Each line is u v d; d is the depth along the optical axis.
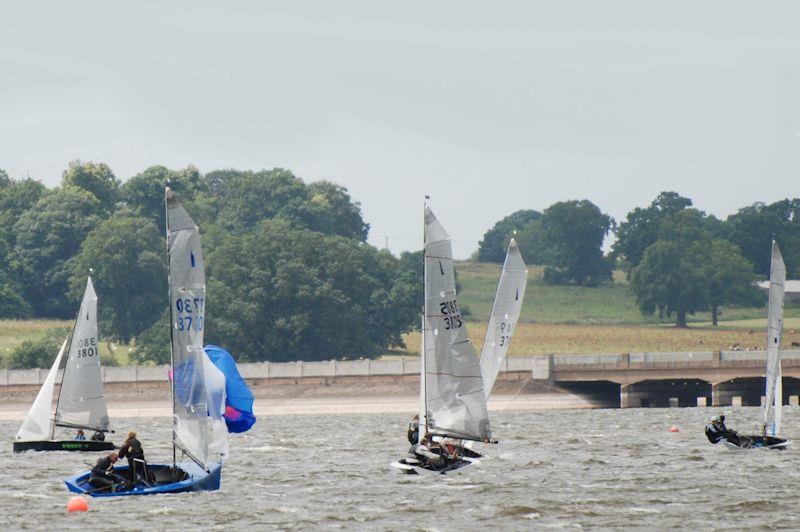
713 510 153.12
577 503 159.75
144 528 143.38
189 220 159.12
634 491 170.50
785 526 141.50
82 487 161.50
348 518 149.25
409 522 146.50
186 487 165.62
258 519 148.62
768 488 172.12
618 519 147.50
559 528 142.00
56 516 151.62
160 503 159.88
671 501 160.88
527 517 149.38
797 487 172.88
